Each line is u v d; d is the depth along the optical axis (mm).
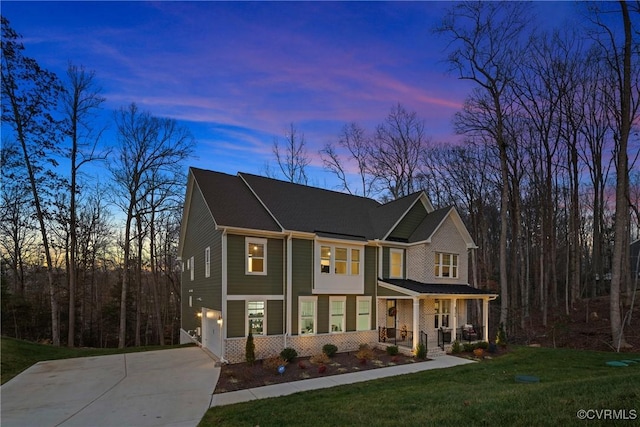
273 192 18531
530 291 34281
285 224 16016
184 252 22984
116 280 39250
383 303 18219
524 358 14742
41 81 20703
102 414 8625
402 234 19375
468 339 17938
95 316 34281
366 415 7109
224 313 14203
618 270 17031
